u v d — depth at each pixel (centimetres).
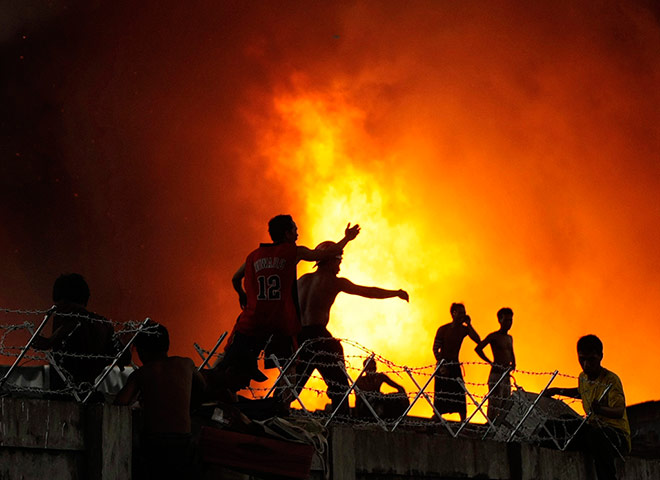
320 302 2003
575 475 2116
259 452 1458
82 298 1588
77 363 1537
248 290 1808
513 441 2012
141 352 1487
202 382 1486
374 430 1761
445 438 1888
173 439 1389
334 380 1980
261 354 1919
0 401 1287
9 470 1280
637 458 2238
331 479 1642
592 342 2120
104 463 1355
